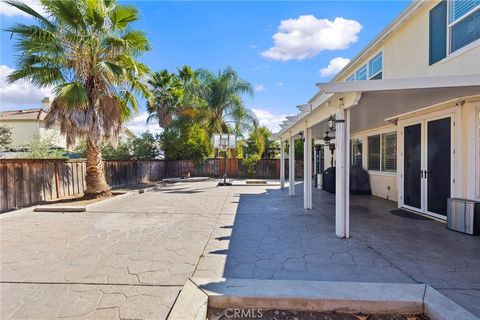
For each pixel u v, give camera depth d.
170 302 2.80
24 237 5.07
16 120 18.78
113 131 9.32
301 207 8.17
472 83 4.09
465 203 5.21
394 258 3.96
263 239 4.93
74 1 7.66
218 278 3.30
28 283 3.22
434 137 6.41
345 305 2.77
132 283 3.22
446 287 3.07
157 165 18.67
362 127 10.25
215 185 15.12
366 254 4.13
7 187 7.64
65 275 3.44
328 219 6.54
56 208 7.49
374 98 4.93
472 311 2.60
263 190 12.66
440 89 4.34
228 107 17.64
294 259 3.96
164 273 3.49
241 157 21.19
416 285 3.05
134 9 8.73
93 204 8.12
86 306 2.73
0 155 11.51
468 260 3.87
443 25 5.89
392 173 9.23
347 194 4.98
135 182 15.67
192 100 18.50
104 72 8.46
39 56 7.86
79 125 8.22
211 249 4.41
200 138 18.91
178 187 14.09
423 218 6.53
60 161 9.76
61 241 4.82
